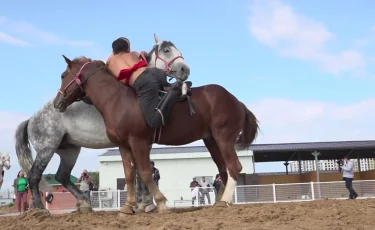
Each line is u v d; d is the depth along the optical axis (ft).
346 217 21.16
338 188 64.49
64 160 30.81
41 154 29.07
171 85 25.36
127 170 25.39
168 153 97.14
